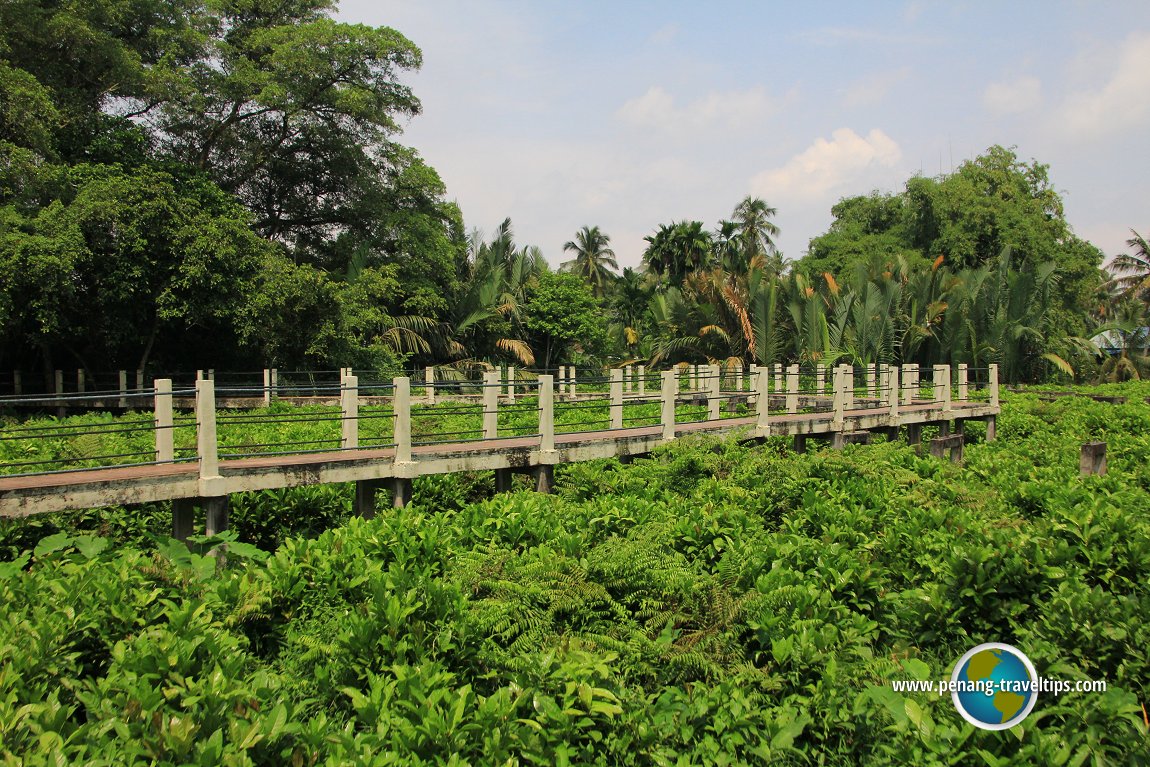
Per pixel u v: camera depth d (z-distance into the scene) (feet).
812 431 46.01
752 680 15.76
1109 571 20.39
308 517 31.07
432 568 20.72
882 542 23.57
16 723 12.07
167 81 83.82
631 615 19.16
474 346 114.73
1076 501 27.53
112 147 78.28
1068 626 16.94
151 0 86.99
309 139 102.78
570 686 14.16
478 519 25.16
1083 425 60.03
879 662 16.03
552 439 33.73
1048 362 123.44
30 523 26.25
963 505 27.78
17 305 66.03
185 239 71.72
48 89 72.43
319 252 110.83
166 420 27.76
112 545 26.53
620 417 41.91
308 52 94.38
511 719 13.53
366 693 14.83
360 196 106.11
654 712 14.69
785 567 21.30
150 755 11.68
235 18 104.63
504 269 122.11
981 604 19.02
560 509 26.76
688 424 43.86
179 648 14.46
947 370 58.49
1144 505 28.09
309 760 12.12
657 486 31.45
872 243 138.41
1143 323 147.64
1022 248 126.41
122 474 24.34
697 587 19.13
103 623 16.14
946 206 132.77
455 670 15.84
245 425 47.06
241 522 29.45
